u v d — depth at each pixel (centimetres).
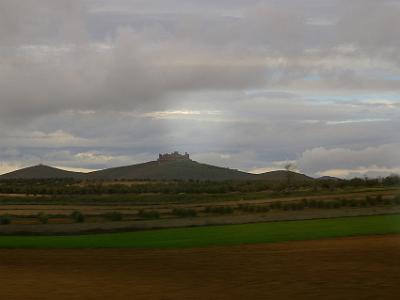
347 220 5050
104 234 4581
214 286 2009
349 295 1781
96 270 2508
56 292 1922
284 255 2877
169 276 2284
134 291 1930
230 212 6981
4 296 1847
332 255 2800
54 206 8581
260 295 1817
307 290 1880
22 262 2847
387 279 2064
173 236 4222
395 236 3672
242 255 2956
